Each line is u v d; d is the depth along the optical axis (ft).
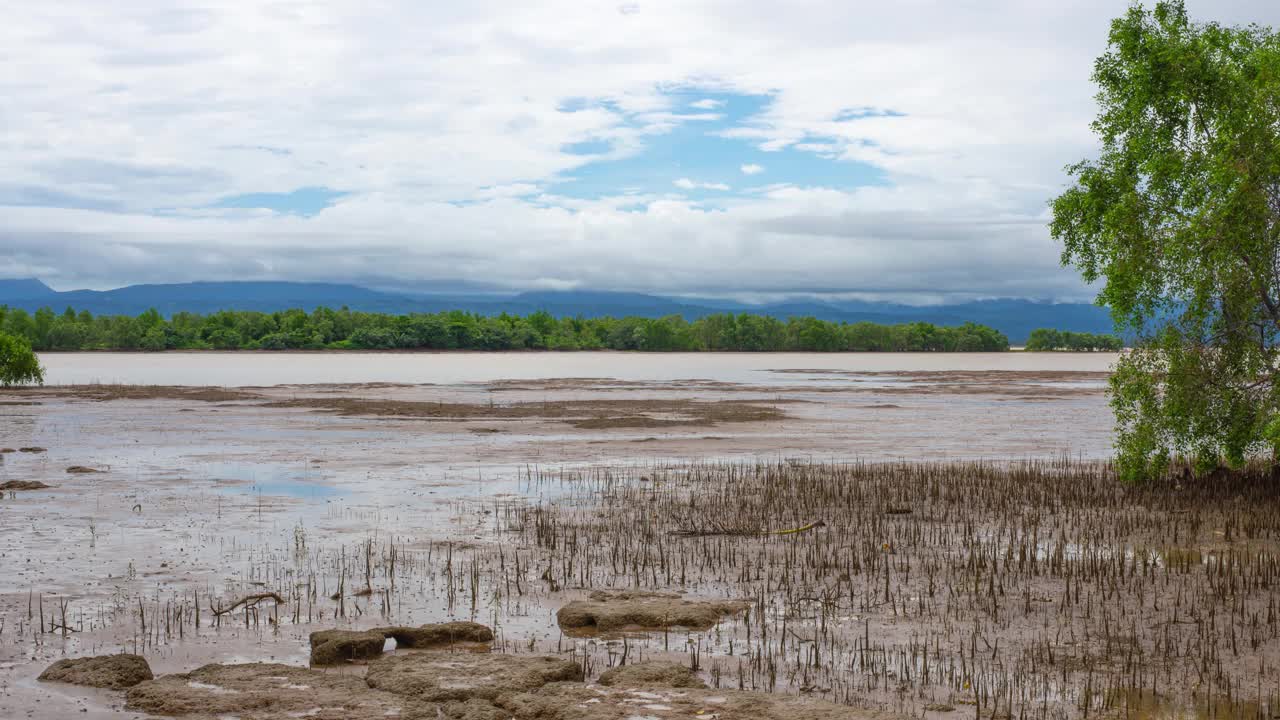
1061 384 281.74
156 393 209.15
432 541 61.82
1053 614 46.06
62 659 37.70
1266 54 76.18
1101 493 80.79
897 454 112.68
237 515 70.33
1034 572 53.83
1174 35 82.74
